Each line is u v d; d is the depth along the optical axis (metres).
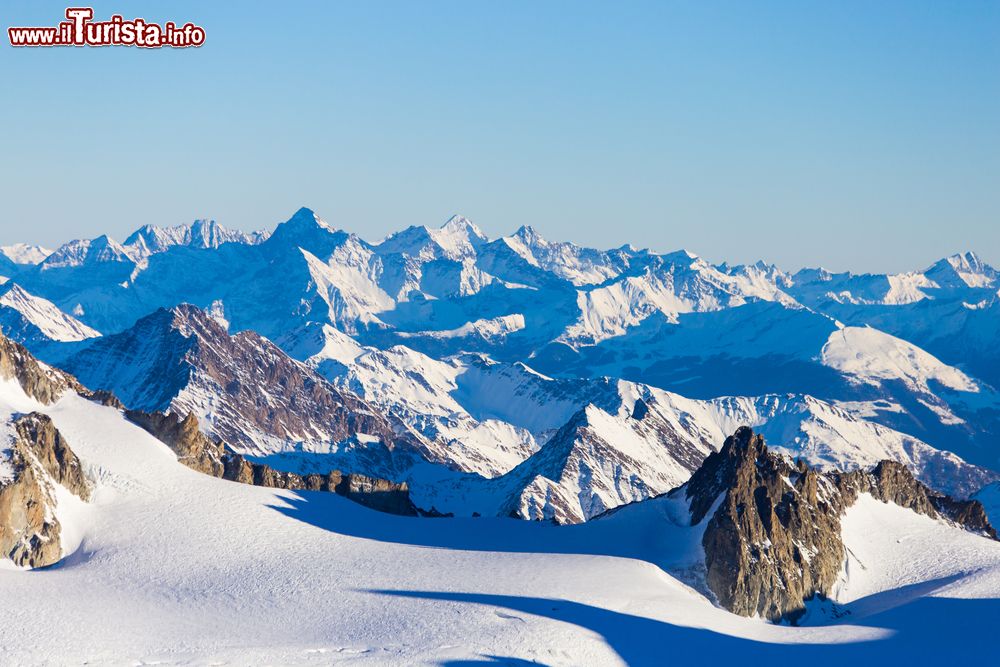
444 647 195.00
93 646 189.00
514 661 191.50
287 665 186.50
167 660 186.25
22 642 186.75
